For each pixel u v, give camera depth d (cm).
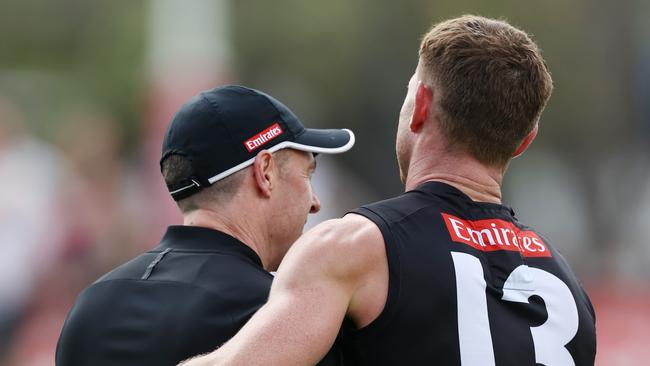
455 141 1170
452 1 9200
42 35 12612
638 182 8300
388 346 1095
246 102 1259
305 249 1102
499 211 1183
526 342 1122
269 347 1058
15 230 3228
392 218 1124
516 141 1180
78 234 3428
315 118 10069
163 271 1217
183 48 5559
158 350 1171
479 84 1147
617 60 9225
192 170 1238
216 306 1175
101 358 1197
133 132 10356
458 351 1092
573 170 9244
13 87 10556
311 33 9888
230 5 9656
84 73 10962
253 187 1253
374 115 9844
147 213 4022
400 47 9725
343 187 5825
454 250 1123
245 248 1227
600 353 3238
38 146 3600
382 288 1098
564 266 1215
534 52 1177
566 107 9419
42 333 3281
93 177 3519
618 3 9156
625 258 6819
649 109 8850
